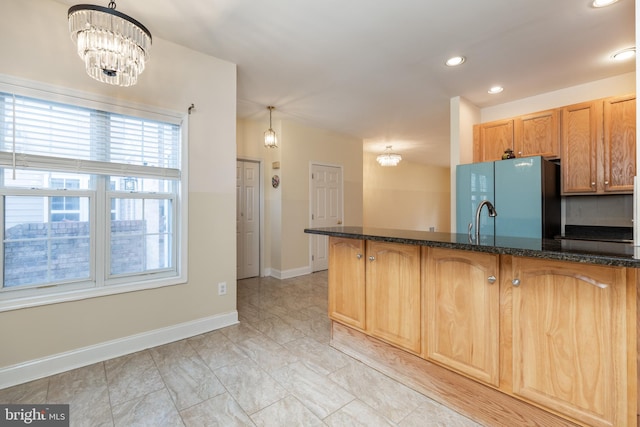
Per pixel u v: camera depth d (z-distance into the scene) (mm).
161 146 2529
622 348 1163
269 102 3926
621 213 3018
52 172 2074
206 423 1584
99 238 2244
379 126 5047
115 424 1574
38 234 2025
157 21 2230
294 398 1799
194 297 2688
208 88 2748
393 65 2914
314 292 4078
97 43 1462
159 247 2557
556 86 3350
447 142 6191
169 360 2234
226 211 2881
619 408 1173
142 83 2381
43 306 2002
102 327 2230
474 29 2322
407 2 2020
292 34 2410
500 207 3107
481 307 1565
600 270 1203
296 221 4984
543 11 2096
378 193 7562
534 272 1380
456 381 1703
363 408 1712
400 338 1948
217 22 2246
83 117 2168
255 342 2553
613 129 2838
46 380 1954
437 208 9359
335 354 2352
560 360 1312
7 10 1869
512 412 1496
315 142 5227
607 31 2324
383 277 2062
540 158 2857
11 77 1871
